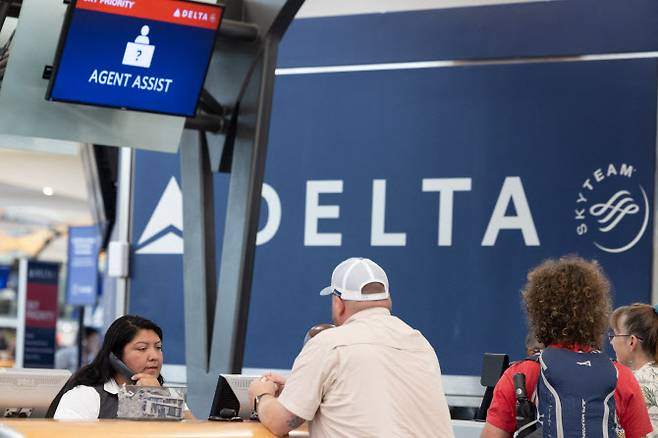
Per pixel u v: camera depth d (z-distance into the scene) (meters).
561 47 11.03
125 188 12.59
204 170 9.96
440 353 11.10
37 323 19.28
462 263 11.12
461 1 11.32
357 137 11.55
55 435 3.84
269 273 11.71
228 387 5.31
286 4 9.12
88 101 8.46
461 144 11.23
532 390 4.73
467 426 7.85
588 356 4.73
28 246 31.11
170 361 12.23
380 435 4.41
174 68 8.70
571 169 10.93
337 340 4.54
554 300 4.78
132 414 4.56
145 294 12.42
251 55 9.42
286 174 11.73
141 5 8.31
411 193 11.34
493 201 11.09
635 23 10.87
